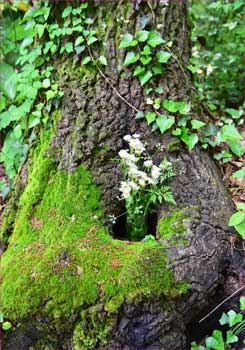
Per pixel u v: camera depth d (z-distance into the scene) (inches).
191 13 76.2
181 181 59.1
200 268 53.6
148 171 59.2
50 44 62.6
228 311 56.6
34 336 55.7
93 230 56.9
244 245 57.1
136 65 59.9
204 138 63.5
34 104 67.3
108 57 60.4
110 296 51.0
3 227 65.0
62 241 55.7
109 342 51.8
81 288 52.1
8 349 56.5
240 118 83.3
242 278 56.1
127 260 53.1
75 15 61.4
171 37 61.9
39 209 61.0
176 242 54.6
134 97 60.3
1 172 77.0
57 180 61.1
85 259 53.8
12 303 53.4
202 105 73.3
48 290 52.6
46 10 62.1
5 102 81.8
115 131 60.5
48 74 63.6
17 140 74.4
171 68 61.2
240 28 87.4
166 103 60.1
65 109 62.1
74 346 53.1
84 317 51.8
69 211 58.5
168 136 60.3
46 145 63.6
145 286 50.8
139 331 51.0
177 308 52.5
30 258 55.7
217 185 60.6
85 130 60.8
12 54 89.4
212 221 56.9
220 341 53.5
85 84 60.9
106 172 60.5
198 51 93.5
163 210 58.6
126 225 61.9
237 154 63.2
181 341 52.7
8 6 86.8
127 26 59.9
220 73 92.7
